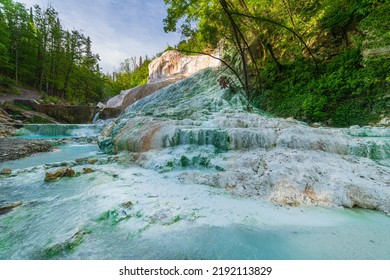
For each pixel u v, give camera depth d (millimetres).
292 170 4078
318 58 11477
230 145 5980
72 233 2561
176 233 2604
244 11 14125
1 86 23406
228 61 17750
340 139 5516
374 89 7980
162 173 5047
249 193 3734
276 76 12758
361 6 9516
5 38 24891
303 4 13070
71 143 11047
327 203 3307
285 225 2773
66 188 4113
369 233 2580
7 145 8227
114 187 4113
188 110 11375
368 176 3922
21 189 4074
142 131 7199
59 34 32531
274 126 7117
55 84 33312
